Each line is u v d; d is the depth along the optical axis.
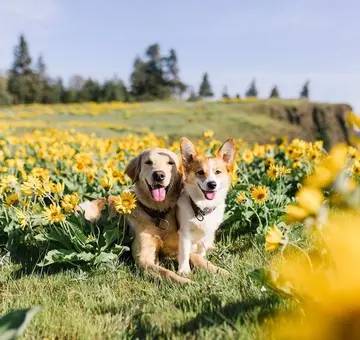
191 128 12.40
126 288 1.19
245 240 1.54
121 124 12.00
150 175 1.41
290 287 0.67
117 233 1.37
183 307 0.96
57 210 1.33
